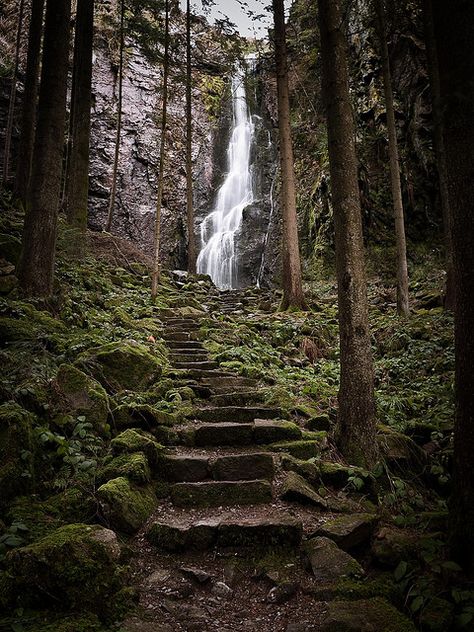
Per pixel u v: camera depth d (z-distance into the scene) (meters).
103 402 4.68
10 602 2.72
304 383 7.20
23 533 3.21
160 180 11.02
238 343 8.41
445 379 7.31
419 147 14.52
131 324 7.91
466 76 3.07
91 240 13.01
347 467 4.79
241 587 3.29
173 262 20.77
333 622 2.74
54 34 7.25
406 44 15.60
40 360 5.16
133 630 2.64
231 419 5.59
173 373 6.48
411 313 10.33
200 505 4.09
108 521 3.59
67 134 18.67
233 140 25.09
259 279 18.92
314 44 15.62
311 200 17.25
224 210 23.11
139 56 23.09
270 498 4.19
